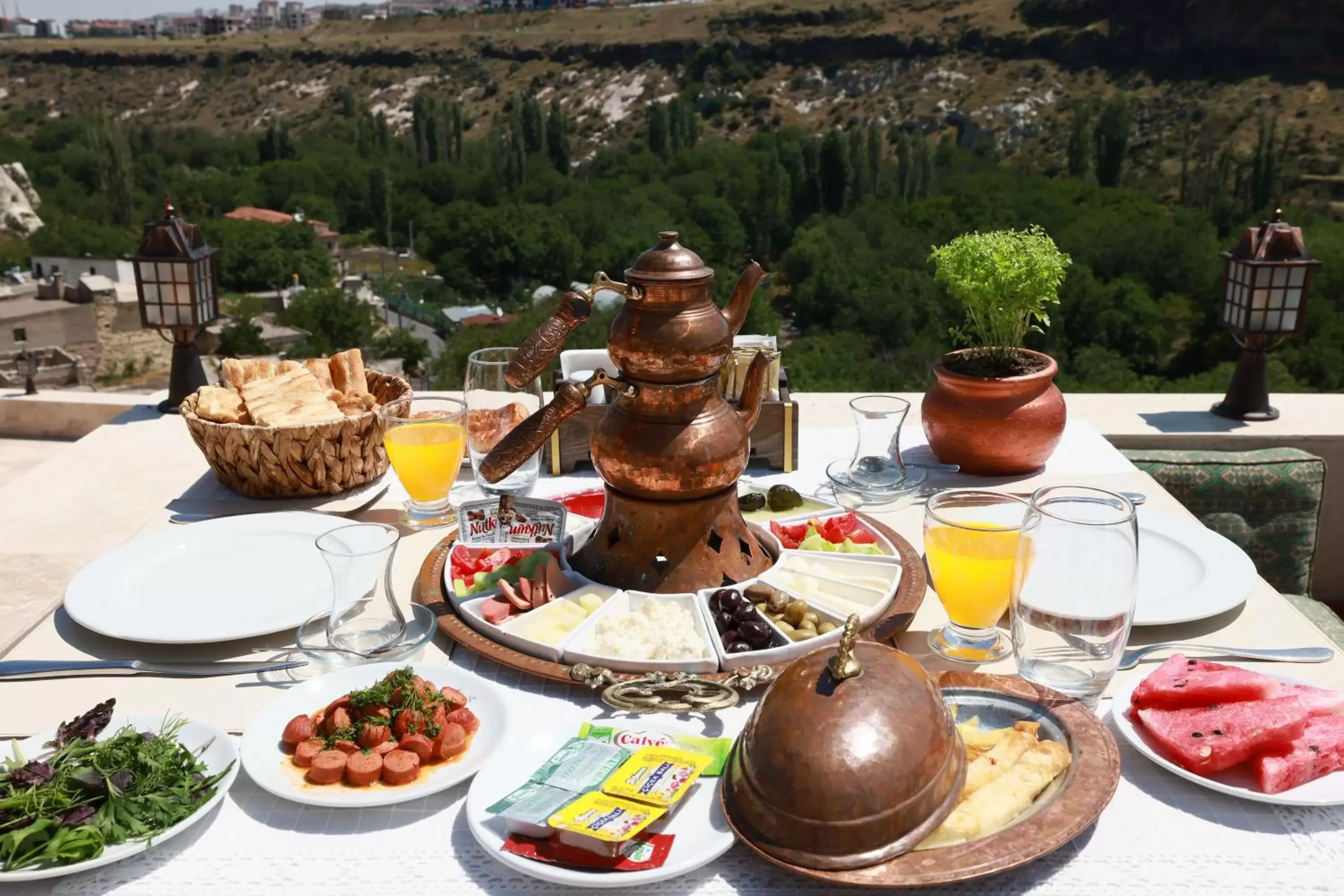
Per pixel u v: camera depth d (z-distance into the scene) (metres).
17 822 1.01
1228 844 1.04
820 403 2.84
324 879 1.00
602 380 1.38
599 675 1.27
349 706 1.20
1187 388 30.95
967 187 46.59
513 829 1.02
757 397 1.51
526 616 1.43
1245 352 3.06
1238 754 1.10
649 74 101.69
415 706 1.17
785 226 50.84
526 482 1.96
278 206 68.00
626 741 1.16
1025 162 66.75
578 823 0.98
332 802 1.06
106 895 0.98
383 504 1.99
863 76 88.38
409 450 1.81
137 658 1.41
